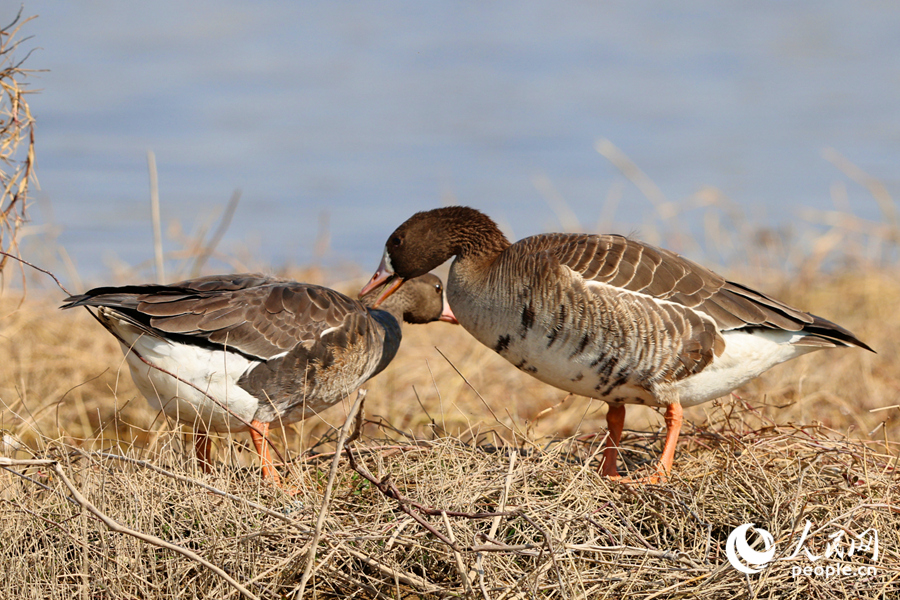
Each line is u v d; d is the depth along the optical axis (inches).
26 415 522.9
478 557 326.3
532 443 423.2
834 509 378.9
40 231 789.2
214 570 309.3
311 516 359.3
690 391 447.2
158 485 366.9
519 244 472.7
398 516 363.3
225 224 761.6
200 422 431.2
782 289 824.9
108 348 630.5
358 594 347.3
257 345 421.7
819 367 641.0
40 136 1588.3
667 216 1024.2
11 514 354.0
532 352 456.1
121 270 811.4
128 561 336.5
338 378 449.7
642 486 393.1
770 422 492.4
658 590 338.6
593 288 433.1
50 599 327.0
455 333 736.3
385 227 1213.7
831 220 956.6
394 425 565.3
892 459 426.3
